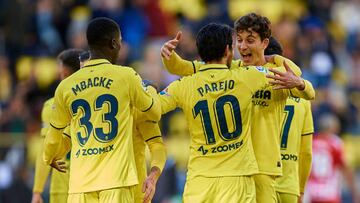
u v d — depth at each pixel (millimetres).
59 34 60156
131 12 60750
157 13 61812
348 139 57844
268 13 66812
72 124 27172
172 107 27641
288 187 30031
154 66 55125
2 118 51906
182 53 55750
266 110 27734
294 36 60969
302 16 66625
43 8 60188
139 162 28562
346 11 70125
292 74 26875
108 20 27344
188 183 27344
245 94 27125
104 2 60312
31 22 60062
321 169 45562
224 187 26859
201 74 27312
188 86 27312
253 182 27188
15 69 58781
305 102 30703
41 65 58688
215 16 60844
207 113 27078
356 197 46375
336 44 65500
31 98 54719
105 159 26562
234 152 27000
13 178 48594
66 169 29531
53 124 27609
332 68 62406
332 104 57375
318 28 62531
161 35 61656
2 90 57062
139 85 27000
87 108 26859
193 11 65062
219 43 27141
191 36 58688
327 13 67500
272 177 27969
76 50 32188
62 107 27344
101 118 26703
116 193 26266
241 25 27906
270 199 27906
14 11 59844
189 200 27141
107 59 27266
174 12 65250
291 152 30219
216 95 27047
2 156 50281
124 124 26750
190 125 27391
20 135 50938
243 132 27094
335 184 45781
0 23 60312
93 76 26969
